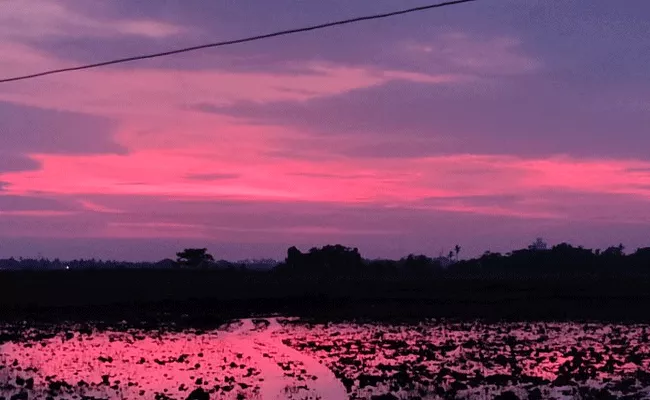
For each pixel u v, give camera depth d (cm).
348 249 13788
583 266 13900
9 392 2283
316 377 2612
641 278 9919
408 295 7912
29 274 7994
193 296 7625
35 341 4100
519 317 5950
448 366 2998
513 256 14812
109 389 2375
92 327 5059
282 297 7525
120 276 8325
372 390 2330
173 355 3409
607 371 2770
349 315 6241
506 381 2497
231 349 3688
